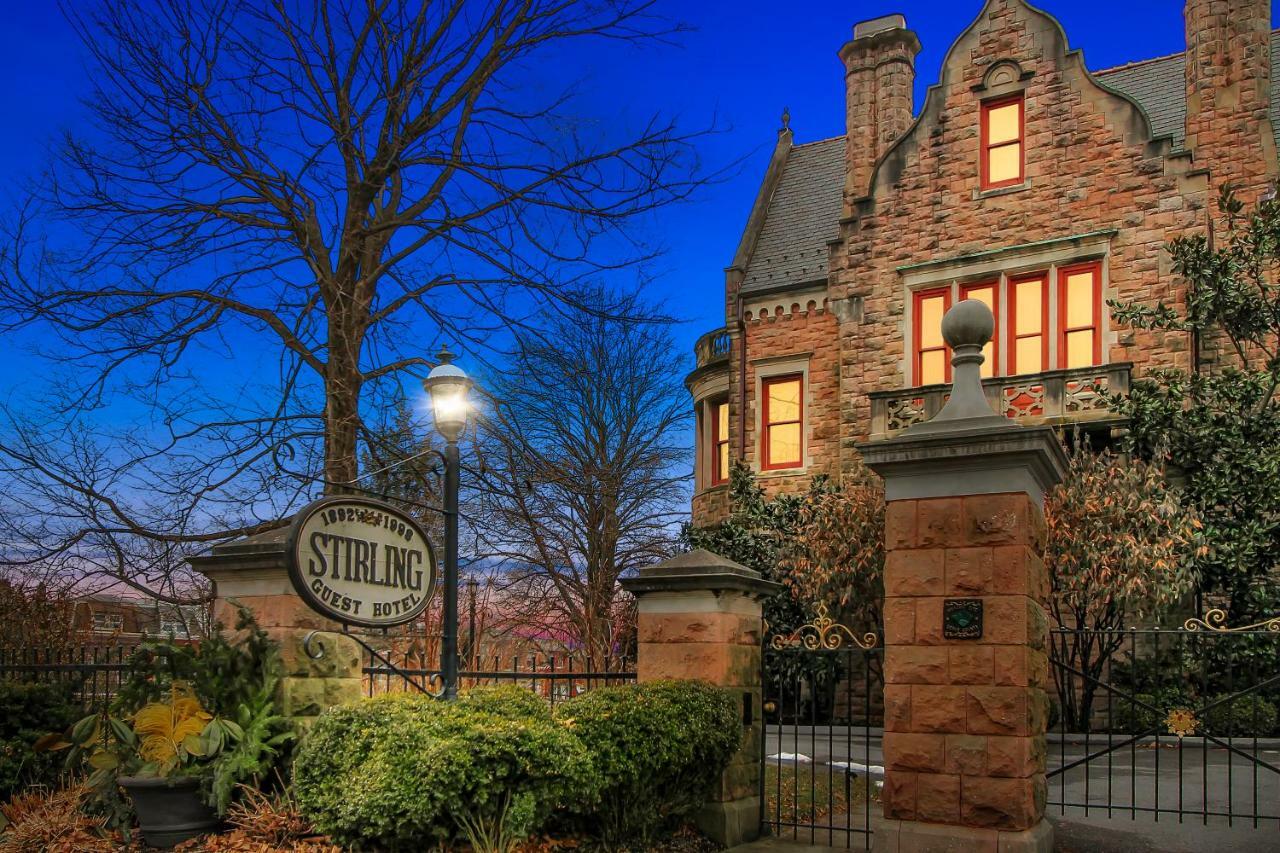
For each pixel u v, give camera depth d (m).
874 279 20.16
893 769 6.91
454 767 5.84
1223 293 15.74
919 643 6.96
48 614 14.73
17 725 8.66
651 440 26.22
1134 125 17.95
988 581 6.80
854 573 16.20
